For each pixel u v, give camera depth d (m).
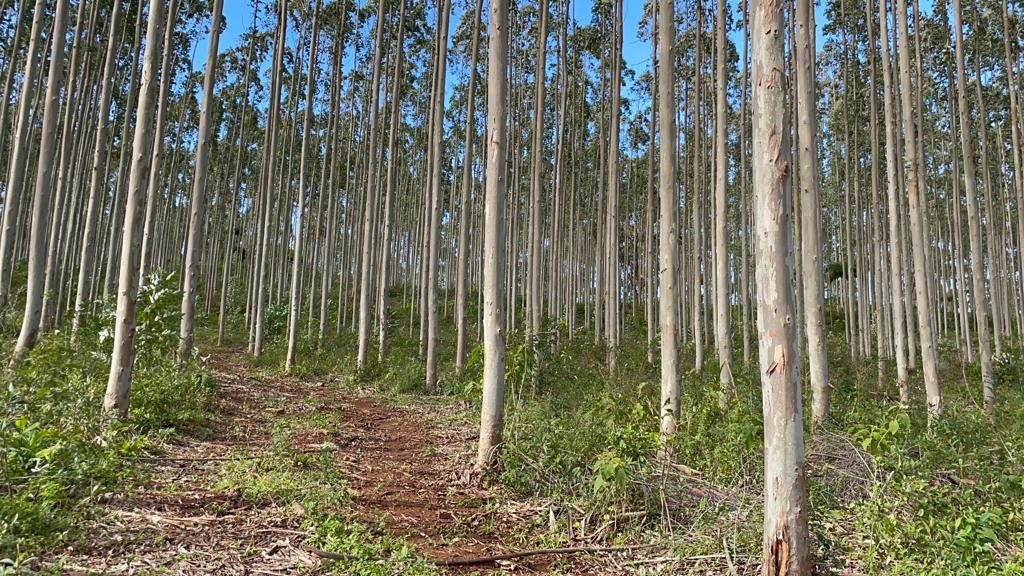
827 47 19.31
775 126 3.54
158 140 11.33
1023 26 16.34
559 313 19.56
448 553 4.21
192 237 11.40
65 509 3.92
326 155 20.50
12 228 11.23
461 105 24.36
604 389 9.88
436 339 12.38
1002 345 21.41
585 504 4.93
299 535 4.11
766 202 3.52
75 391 6.37
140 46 16.11
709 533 4.34
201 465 5.62
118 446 5.20
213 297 28.55
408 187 33.19
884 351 18.64
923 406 8.49
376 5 17.17
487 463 5.90
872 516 4.32
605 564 4.13
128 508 4.25
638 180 31.47
